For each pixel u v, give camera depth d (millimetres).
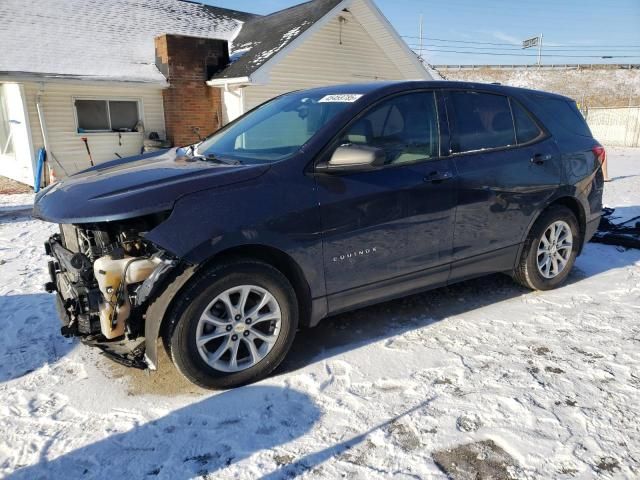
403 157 3527
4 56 11922
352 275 3336
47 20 14219
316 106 3676
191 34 16312
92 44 13891
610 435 2553
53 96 12188
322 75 15125
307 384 3066
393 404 2848
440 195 3596
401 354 3422
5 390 3041
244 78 12828
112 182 3041
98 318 2887
